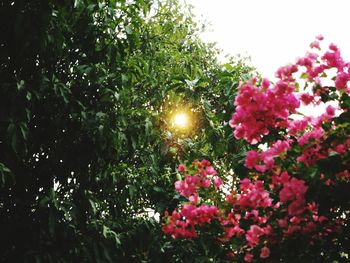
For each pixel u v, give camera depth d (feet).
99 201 16.81
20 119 12.53
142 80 18.72
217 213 11.25
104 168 15.43
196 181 11.78
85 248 13.98
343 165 8.60
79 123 14.15
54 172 14.62
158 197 16.43
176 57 20.58
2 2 12.82
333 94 10.25
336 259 9.46
